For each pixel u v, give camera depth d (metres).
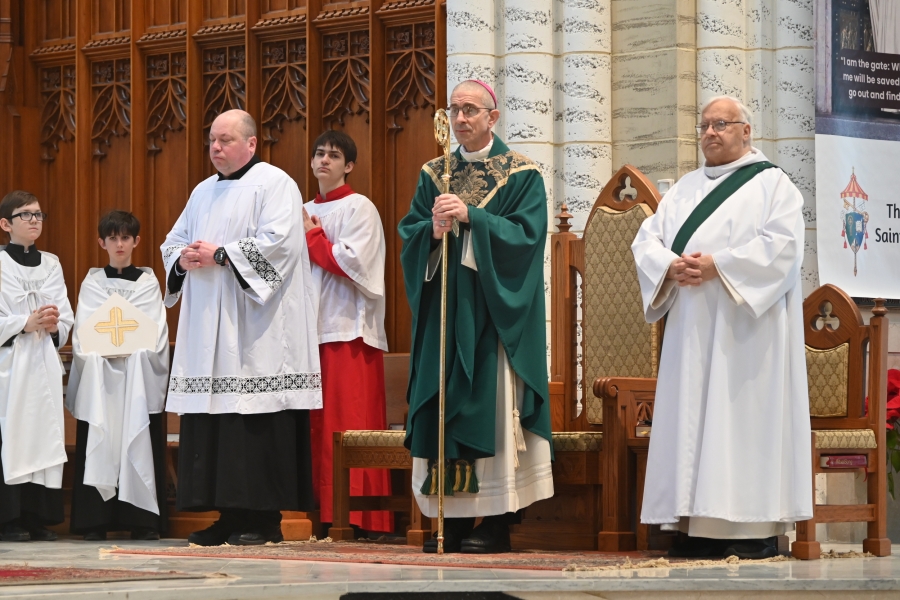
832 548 8.38
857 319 8.12
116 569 6.42
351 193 9.81
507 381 7.53
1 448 9.48
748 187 7.33
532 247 7.60
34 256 10.05
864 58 9.52
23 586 5.46
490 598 5.62
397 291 10.91
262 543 8.35
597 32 9.79
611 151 9.83
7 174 12.55
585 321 8.60
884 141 9.54
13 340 9.60
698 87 9.64
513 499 7.46
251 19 11.53
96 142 12.46
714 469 7.02
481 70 9.88
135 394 9.67
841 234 9.42
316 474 9.47
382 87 10.95
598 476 7.88
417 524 8.20
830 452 7.44
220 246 8.38
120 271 10.24
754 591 5.83
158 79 12.12
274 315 8.38
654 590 5.74
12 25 12.75
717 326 7.14
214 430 8.32
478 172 7.82
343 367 9.51
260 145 11.58
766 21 9.64
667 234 7.48
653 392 7.95
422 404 7.52
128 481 9.60
